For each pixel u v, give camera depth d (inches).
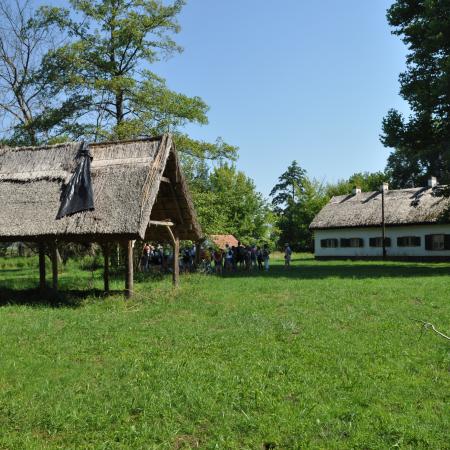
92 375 331.6
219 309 577.0
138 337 436.5
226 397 284.2
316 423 249.8
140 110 1235.9
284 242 2733.8
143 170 670.5
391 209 1846.7
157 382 311.6
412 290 701.9
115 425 254.4
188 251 1248.8
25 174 726.5
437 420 251.1
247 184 1978.3
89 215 648.4
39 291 751.1
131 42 1250.0
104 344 410.0
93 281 929.5
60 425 254.2
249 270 1264.8
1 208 696.4
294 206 2790.4
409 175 2935.5
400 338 412.2
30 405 277.7
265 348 385.7
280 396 285.7
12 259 1787.6
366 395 283.9
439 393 287.4
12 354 382.6
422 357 357.1
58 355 378.6
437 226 1675.7
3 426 254.7
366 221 1857.8
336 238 1963.6
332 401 277.1
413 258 1737.2
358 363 345.7
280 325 471.5
